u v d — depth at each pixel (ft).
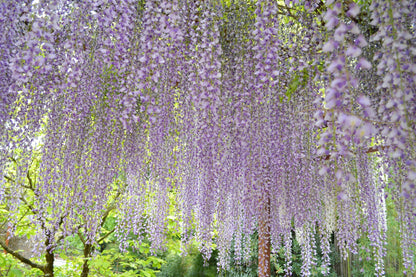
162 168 6.81
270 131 6.53
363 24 5.44
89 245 9.98
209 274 18.88
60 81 5.40
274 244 7.84
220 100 5.88
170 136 6.82
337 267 17.83
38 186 6.11
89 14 5.03
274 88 6.52
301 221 7.26
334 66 3.06
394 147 3.91
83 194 6.21
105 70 6.15
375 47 5.54
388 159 5.51
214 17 5.24
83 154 6.22
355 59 5.61
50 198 6.02
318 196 7.24
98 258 9.92
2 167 5.25
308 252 7.30
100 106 6.25
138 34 5.54
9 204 6.03
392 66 3.67
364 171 7.13
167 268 19.10
